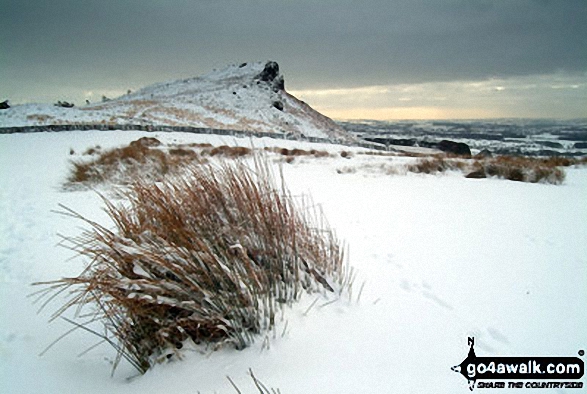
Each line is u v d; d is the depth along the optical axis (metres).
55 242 4.48
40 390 1.82
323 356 1.89
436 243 4.24
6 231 4.93
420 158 17.27
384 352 1.96
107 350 2.20
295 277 2.44
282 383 1.69
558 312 2.60
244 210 2.58
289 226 2.69
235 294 2.04
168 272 2.08
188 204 2.51
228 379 1.74
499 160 14.21
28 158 14.04
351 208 6.20
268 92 93.94
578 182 9.91
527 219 5.54
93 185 8.27
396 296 2.68
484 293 2.87
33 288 3.13
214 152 15.49
